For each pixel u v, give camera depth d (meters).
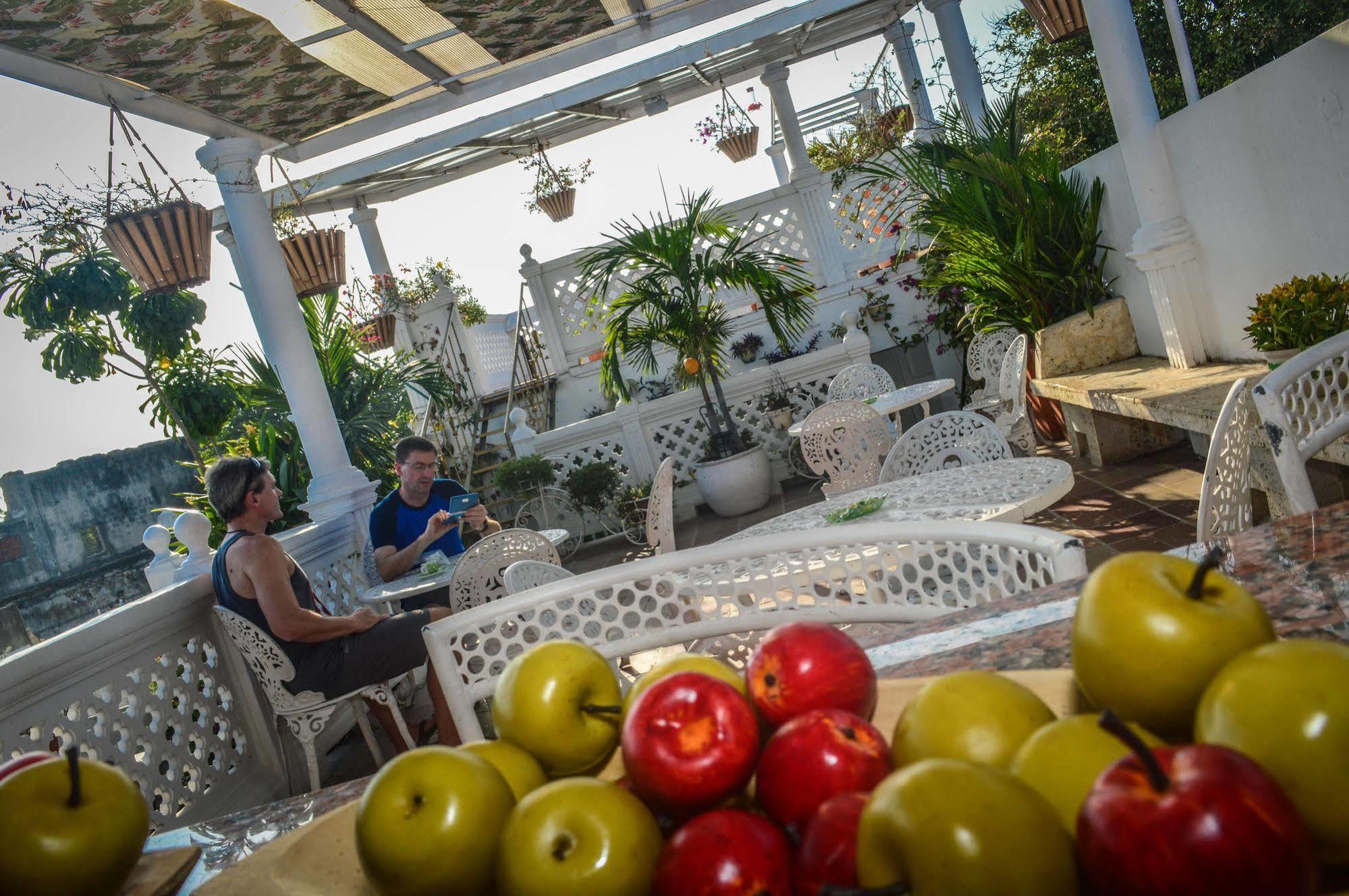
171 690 3.87
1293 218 4.30
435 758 0.58
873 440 4.78
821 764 0.54
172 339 9.05
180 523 4.54
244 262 5.68
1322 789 0.40
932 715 0.54
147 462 14.07
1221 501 1.65
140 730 3.69
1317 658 0.43
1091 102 9.57
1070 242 6.78
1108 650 0.52
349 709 5.08
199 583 4.12
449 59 5.69
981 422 3.37
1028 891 0.39
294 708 3.86
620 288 11.05
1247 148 4.47
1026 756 0.49
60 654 3.33
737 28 8.10
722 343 9.78
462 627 1.56
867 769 0.55
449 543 5.17
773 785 0.56
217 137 5.55
